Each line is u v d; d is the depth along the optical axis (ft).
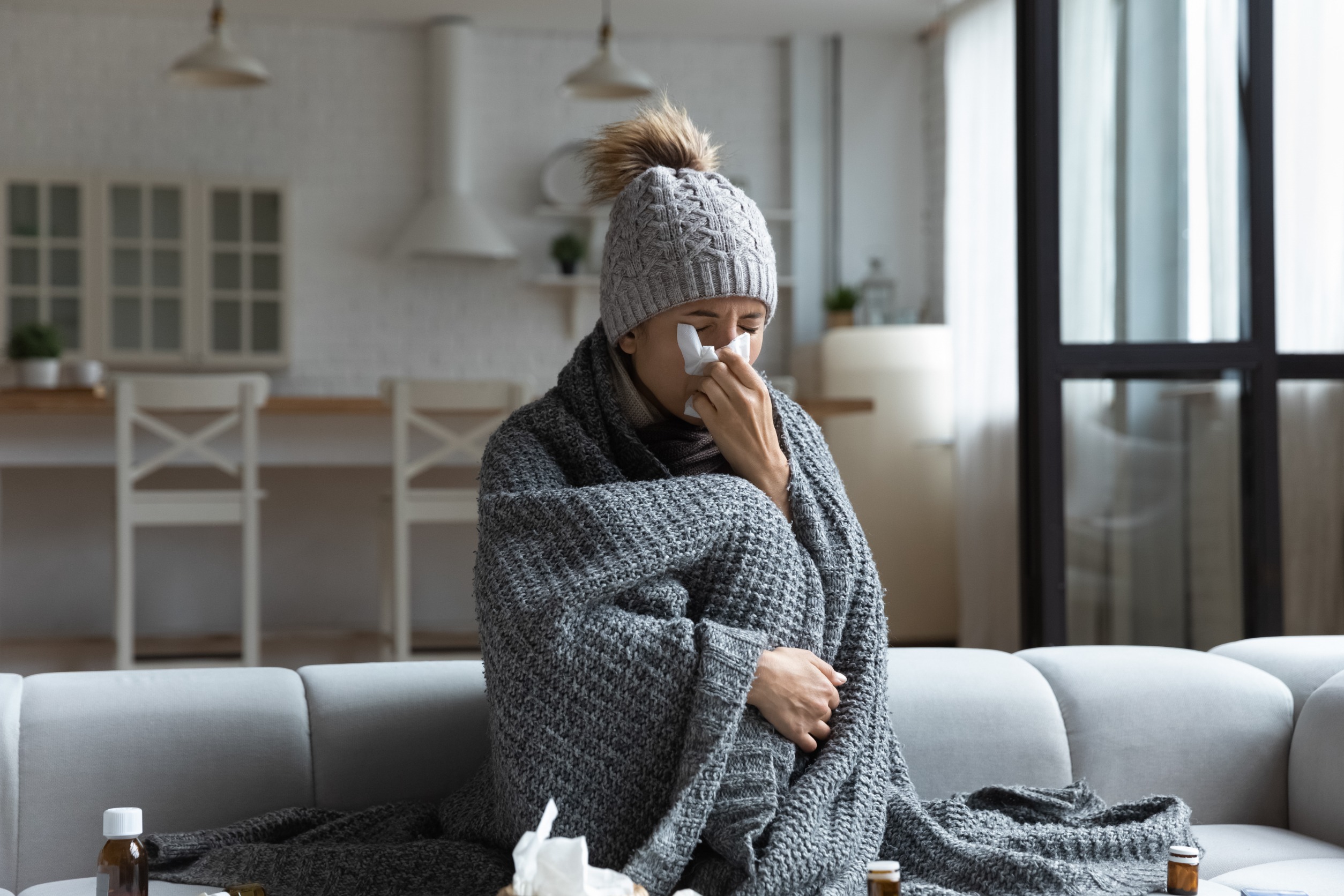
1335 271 9.12
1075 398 8.51
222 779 4.39
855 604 4.06
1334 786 4.90
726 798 3.55
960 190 16.80
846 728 3.79
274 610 18.60
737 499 3.79
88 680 4.52
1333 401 9.77
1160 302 8.53
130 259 18.49
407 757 4.63
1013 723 5.04
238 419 12.86
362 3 18.60
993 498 16.10
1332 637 5.87
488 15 19.22
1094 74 8.44
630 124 4.40
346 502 18.78
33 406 12.65
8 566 17.83
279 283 19.02
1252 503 8.53
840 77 20.03
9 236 18.12
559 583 3.59
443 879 3.76
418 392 13.09
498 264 19.97
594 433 4.16
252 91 19.21
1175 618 8.66
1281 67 9.16
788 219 20.21
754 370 4.06
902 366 17.20
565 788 3.50
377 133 19.56
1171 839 4.00
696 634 3.57
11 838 4.16
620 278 4.09
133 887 3.53
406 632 13.19
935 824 4.02
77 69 18.71
